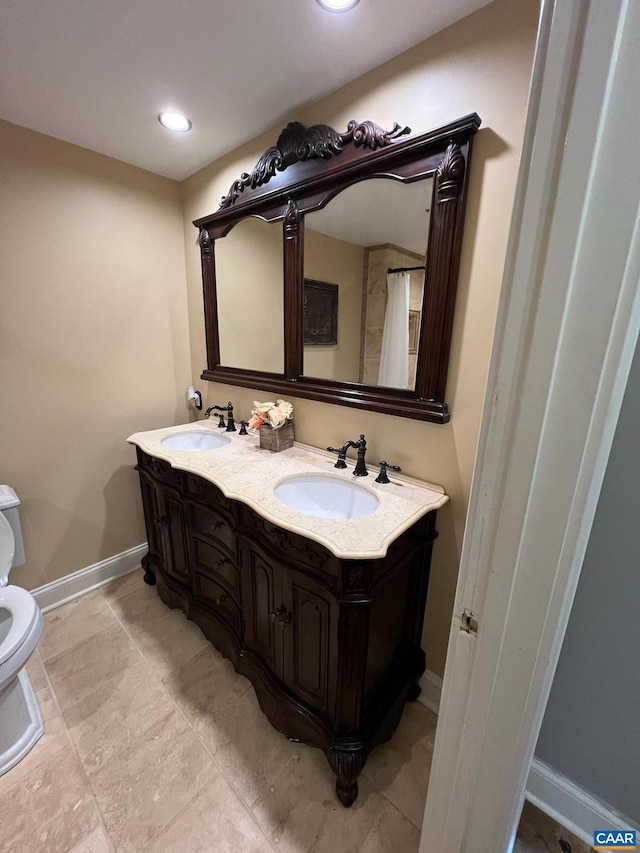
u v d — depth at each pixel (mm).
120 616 1928
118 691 1510
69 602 2025
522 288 473
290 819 1111
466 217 1117
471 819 720
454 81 1079
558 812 1065
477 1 980
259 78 1291
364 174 1298
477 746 665
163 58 1200
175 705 1456
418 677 1447
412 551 1225
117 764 1246
